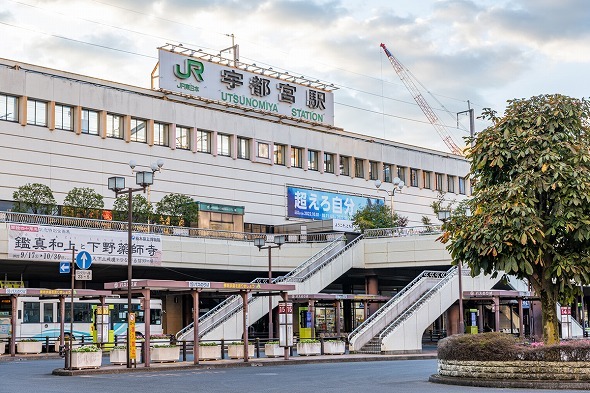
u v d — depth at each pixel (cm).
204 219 6812
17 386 2472
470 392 2144
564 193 2327
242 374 3039
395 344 4541
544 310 2473
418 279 5266
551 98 2466
